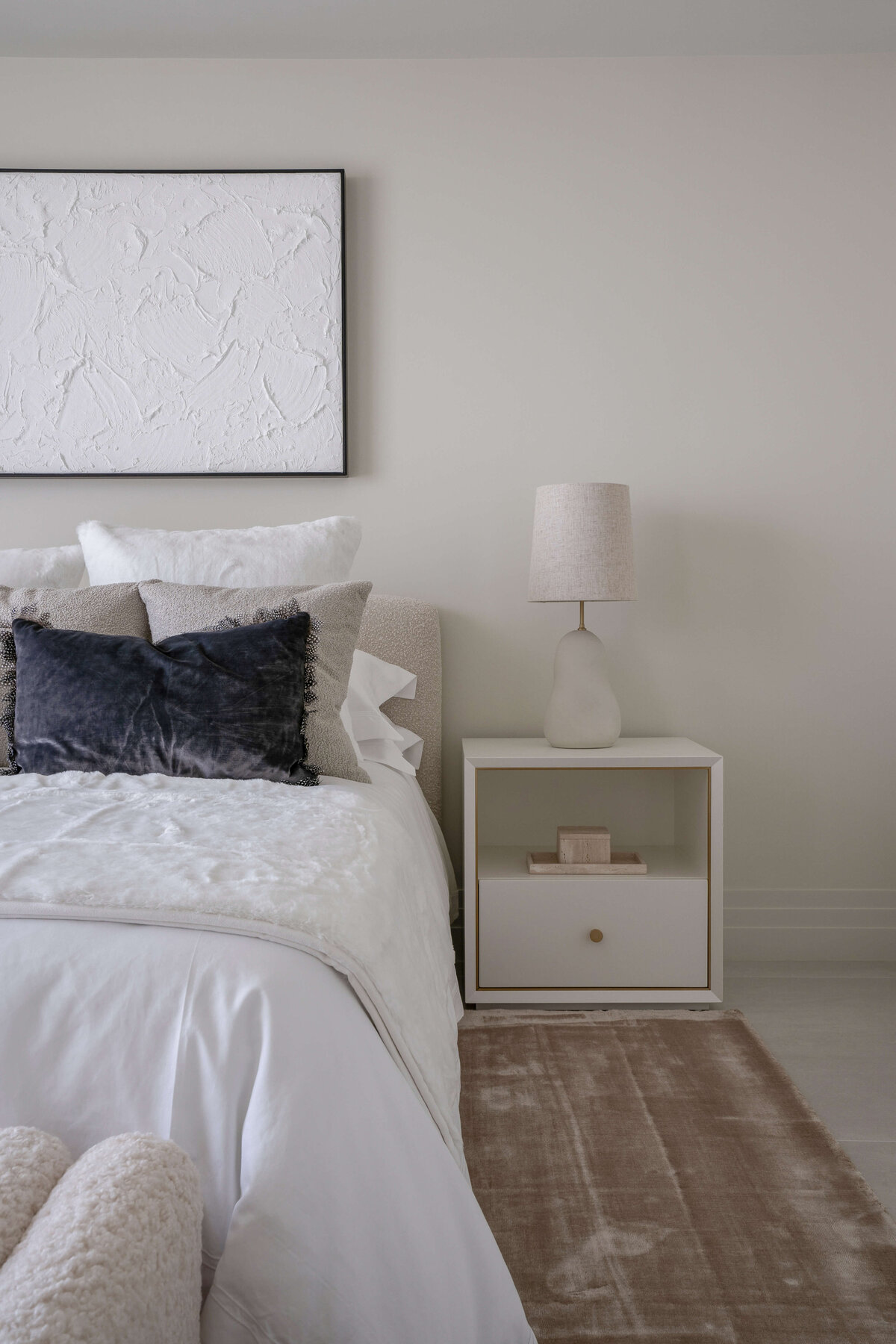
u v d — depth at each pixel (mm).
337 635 1884
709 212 2592
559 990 2205
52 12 2342
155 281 2562
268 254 2561
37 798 1456
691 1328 1156
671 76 2576
